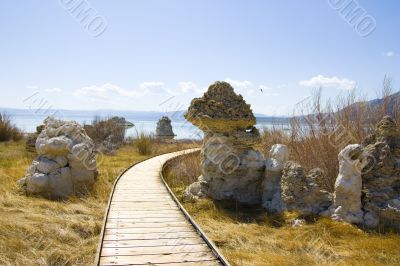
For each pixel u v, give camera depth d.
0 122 23.08
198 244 6.23
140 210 8.33
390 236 7.16
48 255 6.18
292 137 11.55
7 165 14.77
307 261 6.09
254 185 10.00
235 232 7.48
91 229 7.44
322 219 7.84
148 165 15.50
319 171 8.63
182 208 8.20
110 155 20.41
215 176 10.09
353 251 6.63
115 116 28.17
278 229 7.86
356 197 7.85
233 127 9.99
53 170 10.60
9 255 6.12
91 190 11.07
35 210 8.60
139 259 5.58
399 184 8.17
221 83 10.11
